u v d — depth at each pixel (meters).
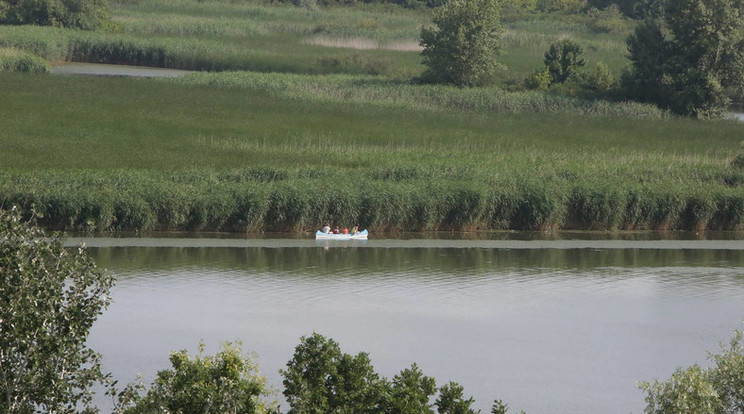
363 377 89.56
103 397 127.62
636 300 181.38
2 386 71.19
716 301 181.75
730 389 101.25
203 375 84.06
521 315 170.25
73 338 73.94
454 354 150.12
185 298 171.38
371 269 195.38
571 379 142.12
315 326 159.62
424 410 87.12
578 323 167.12
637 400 135.12
